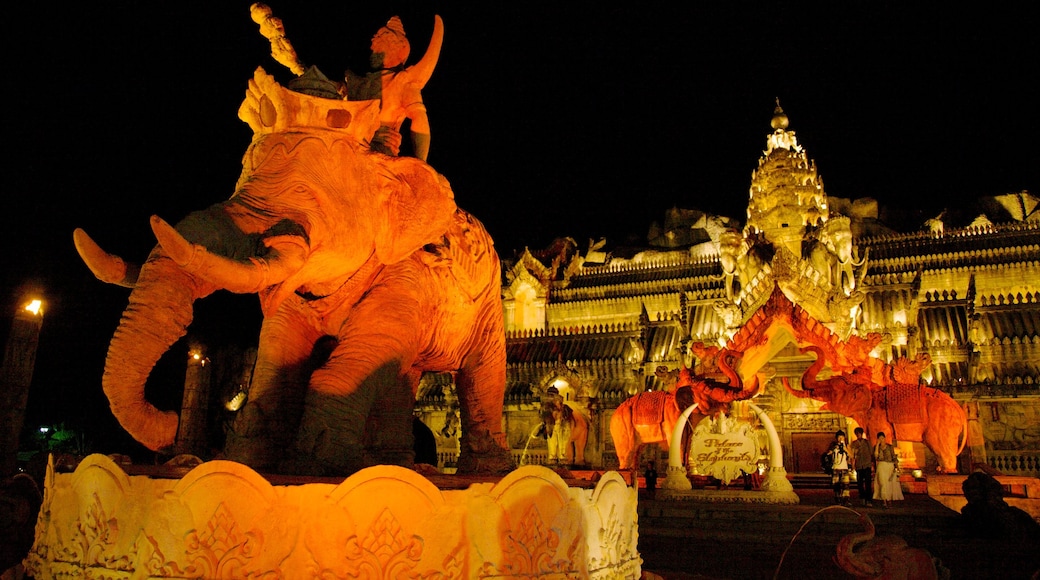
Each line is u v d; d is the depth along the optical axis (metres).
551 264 49.94
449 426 38.31
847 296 32.75
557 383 37.34
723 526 17.36
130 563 4.25
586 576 4.61
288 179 5.37
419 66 7.16
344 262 5.61
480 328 7.43
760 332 27.03
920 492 24.50
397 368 5.78
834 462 19.42
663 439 26.58
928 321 34.84
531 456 37.56
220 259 4.45
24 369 16.28
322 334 6.17
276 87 5.63
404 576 4.07
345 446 5.15
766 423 20.84
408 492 4.17
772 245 36.66
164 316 4.46
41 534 4.96
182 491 4.20
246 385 35.53
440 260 6.62
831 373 33.16
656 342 38.56
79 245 4.47
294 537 4.12
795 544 15.59
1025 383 30.66
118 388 4.30
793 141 40.53
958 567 13.80
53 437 27.94
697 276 43.56
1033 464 29.97
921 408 24.38
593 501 4.84
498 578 4.14
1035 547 14.83
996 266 38.62
